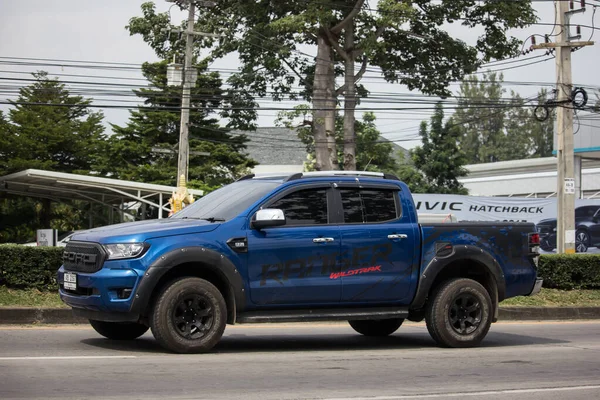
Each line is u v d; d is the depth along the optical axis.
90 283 9.19
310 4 32.41
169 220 10.02
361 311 10.38
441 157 50.09
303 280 9.91
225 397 6.98
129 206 44.97
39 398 6.68
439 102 36.66
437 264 10.71
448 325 10.80
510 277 11.30
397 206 10.70
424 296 10.64
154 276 9.10
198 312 9.41
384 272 10.40
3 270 14.03
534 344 11.73
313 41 37.03
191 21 32.28
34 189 42.06
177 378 7.80
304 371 8.55
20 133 49.84
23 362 8.57
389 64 38.97
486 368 9.15
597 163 53.53
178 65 32.53
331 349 10.64
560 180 23.94
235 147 51.22
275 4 34.94
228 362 8.97
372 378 8.24
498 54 37.28
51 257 14.33
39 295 14.02
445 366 9.21
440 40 38.16
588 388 8.01
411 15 31.88
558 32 24.34
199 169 47.66
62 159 51.34
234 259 9.55
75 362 8.62
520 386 8.03
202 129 49.59
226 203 10.20
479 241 11.10
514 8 35.22
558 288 18.38
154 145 48.44
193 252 9.29
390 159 51.88
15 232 51.16
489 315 11.06
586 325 15.18
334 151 35.59
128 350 9.69
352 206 10.41
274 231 9.84
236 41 36.41
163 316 9.18
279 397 7.07
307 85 37.53
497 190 55.75
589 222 32.28
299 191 10.16
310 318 10.03
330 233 10.11
